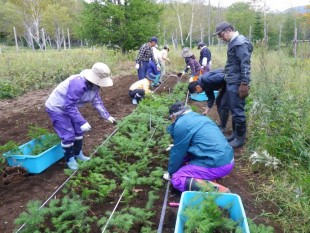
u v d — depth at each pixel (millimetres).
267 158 4559
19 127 6730
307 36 27062
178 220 2744
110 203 3748
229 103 5438
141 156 4715
